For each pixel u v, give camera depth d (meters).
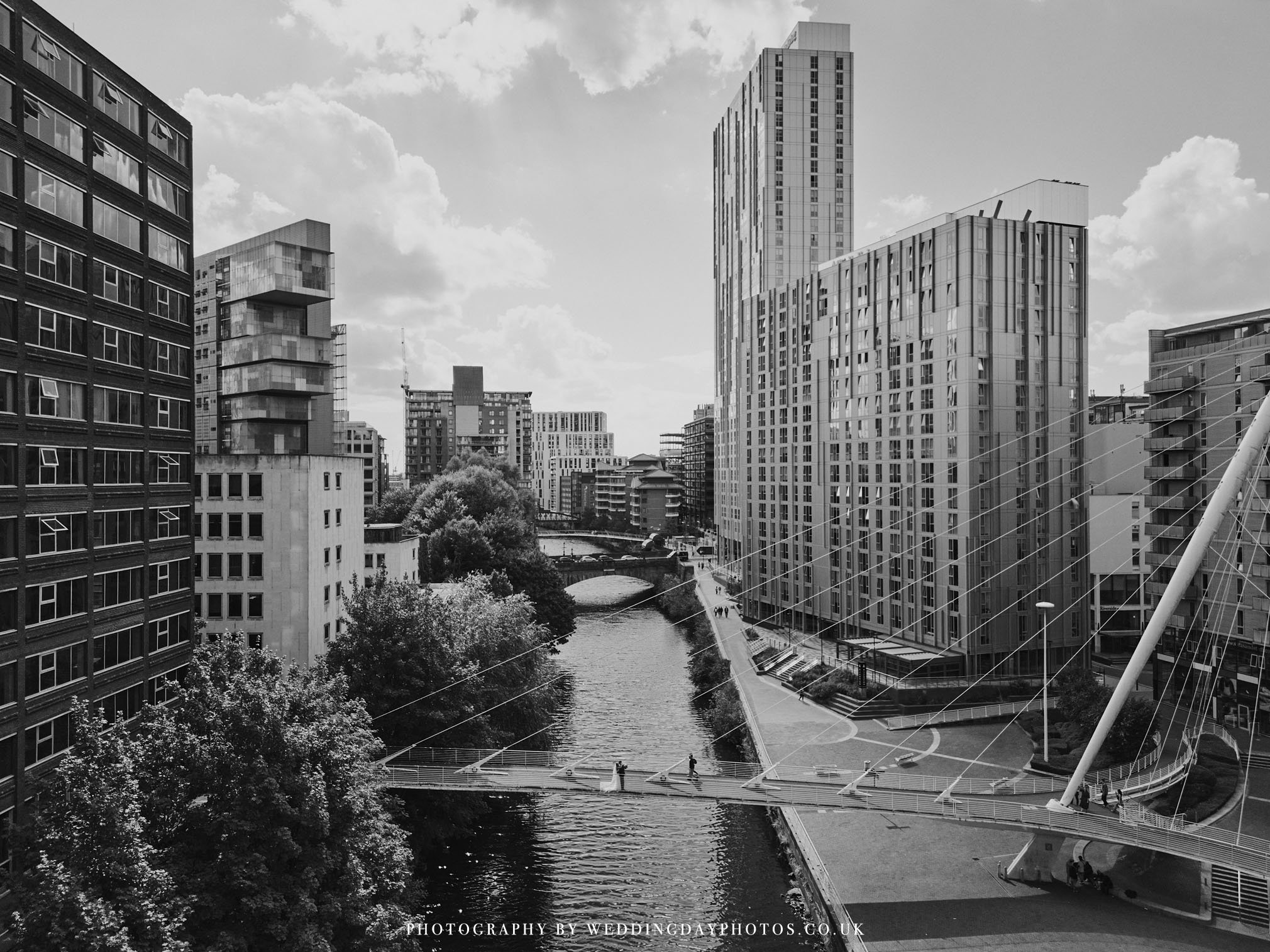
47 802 28.78
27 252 42.06
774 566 128.50
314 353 85.31
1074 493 93.94
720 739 81.12
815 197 157.50
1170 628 81.94
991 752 71.62
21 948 25.66
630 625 153.12
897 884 48.84
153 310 53.25
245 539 73.94
